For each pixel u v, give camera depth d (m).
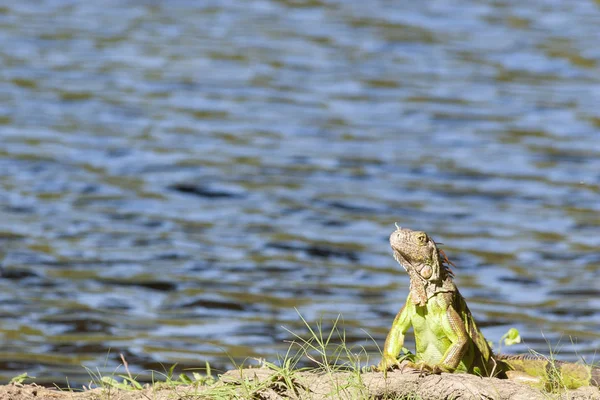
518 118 28.05
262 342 13.87
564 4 42.72
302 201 21.27
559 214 20.83
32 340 13.85
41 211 20.06
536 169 23.81
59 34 36.34
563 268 17.83
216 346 13.70
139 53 34.16
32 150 24.06
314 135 26.08
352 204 21.11
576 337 14.27
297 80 31.38
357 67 32.88
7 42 34.75
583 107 29.14
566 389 7.93
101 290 16.11
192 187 21.97
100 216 19.95
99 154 24.05
